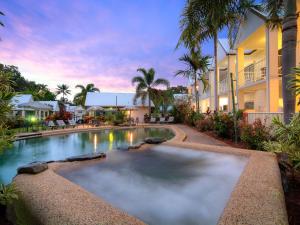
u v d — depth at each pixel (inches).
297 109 241.3
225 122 396.8
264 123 306.3
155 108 1180.5
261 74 517.0
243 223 88.1
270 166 175.2
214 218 116.3
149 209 128.6
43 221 102.3
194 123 725.9
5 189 103.4
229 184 165.2
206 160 240.2
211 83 894.4
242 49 560.7
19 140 497.0
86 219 94.8
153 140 357.1
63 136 598.2
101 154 268.8
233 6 331.6
